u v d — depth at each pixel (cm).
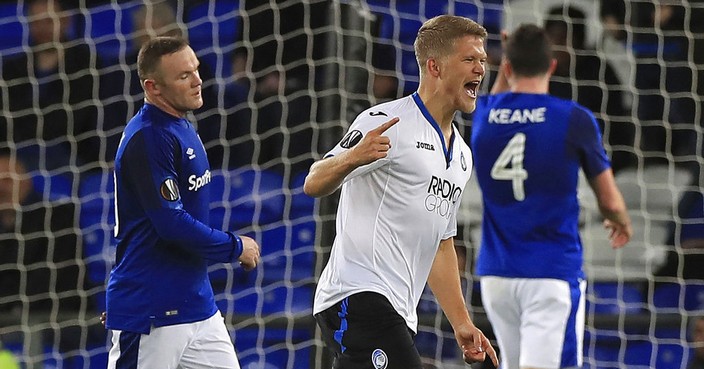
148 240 1598
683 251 2766
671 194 2895
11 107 2909
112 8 2927
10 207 2764
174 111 1592
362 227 1427
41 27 2956
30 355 2602
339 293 1435
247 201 2828
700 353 2580
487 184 2011
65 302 2734
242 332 2650
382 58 2858
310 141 2822
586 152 1956
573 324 1973
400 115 1417
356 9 2464
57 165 2878
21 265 2706
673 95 2927
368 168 1397
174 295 1608
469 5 2972
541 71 1998
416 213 1423
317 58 2823
